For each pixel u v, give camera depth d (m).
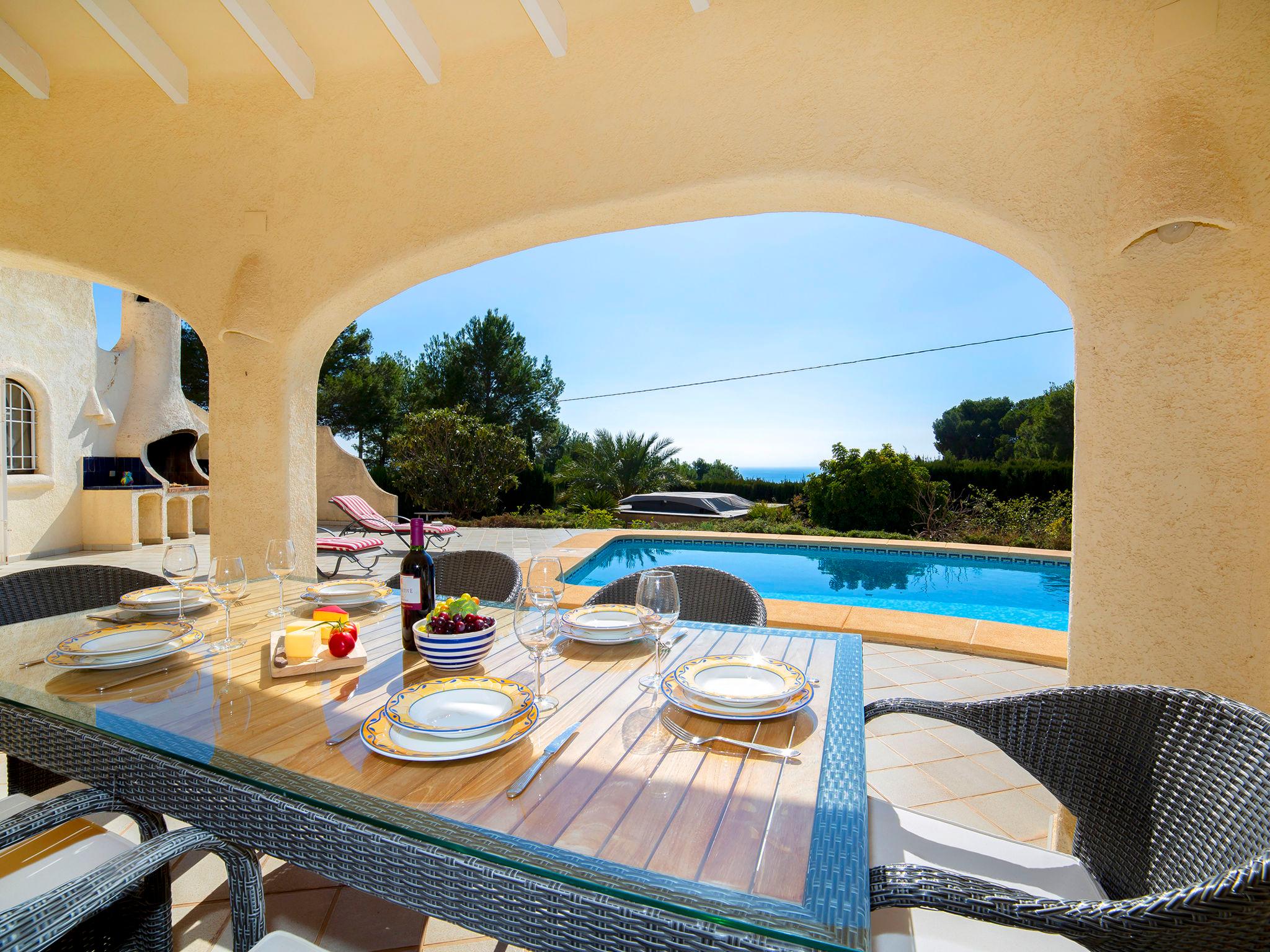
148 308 9.80
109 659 1.39
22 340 7.70
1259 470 1.81
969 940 1.06
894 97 2.32
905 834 1.32
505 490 13.64
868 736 2.77
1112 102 2.01
